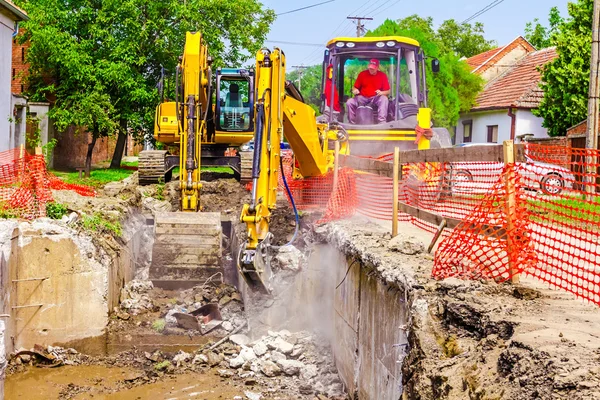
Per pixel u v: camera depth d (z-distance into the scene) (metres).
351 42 14.08
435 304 5.45
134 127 33.09
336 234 9.48
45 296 10.22
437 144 14.48
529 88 35.25
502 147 5.88
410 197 10.14
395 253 7.36
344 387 8.65
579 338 4.17
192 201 13.30
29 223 10.41
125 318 10.88
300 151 11.64
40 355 9.61
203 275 12.21
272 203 9.10
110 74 30.41
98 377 9.16
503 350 4.31
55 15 31.36
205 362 9.60
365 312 7.55
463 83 36.94
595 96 18.92
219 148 17.73
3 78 23.67
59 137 33.91
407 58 14.37
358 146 14.02
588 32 28.67
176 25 33.34
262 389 8.82
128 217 13.94
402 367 5.48
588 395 3.44
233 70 16.09
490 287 5.55
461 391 4.34
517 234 5.81
